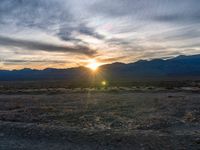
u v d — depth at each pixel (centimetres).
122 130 1266
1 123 1471
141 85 7962
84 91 5372
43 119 2055
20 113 2409
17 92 5456
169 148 983
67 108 2752
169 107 2650
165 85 7356
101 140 1095
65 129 1274
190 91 4703
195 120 1855
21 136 1208
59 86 8500
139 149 990
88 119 2041
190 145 1005
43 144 1088
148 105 2880
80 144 1067
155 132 1232
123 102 3250
